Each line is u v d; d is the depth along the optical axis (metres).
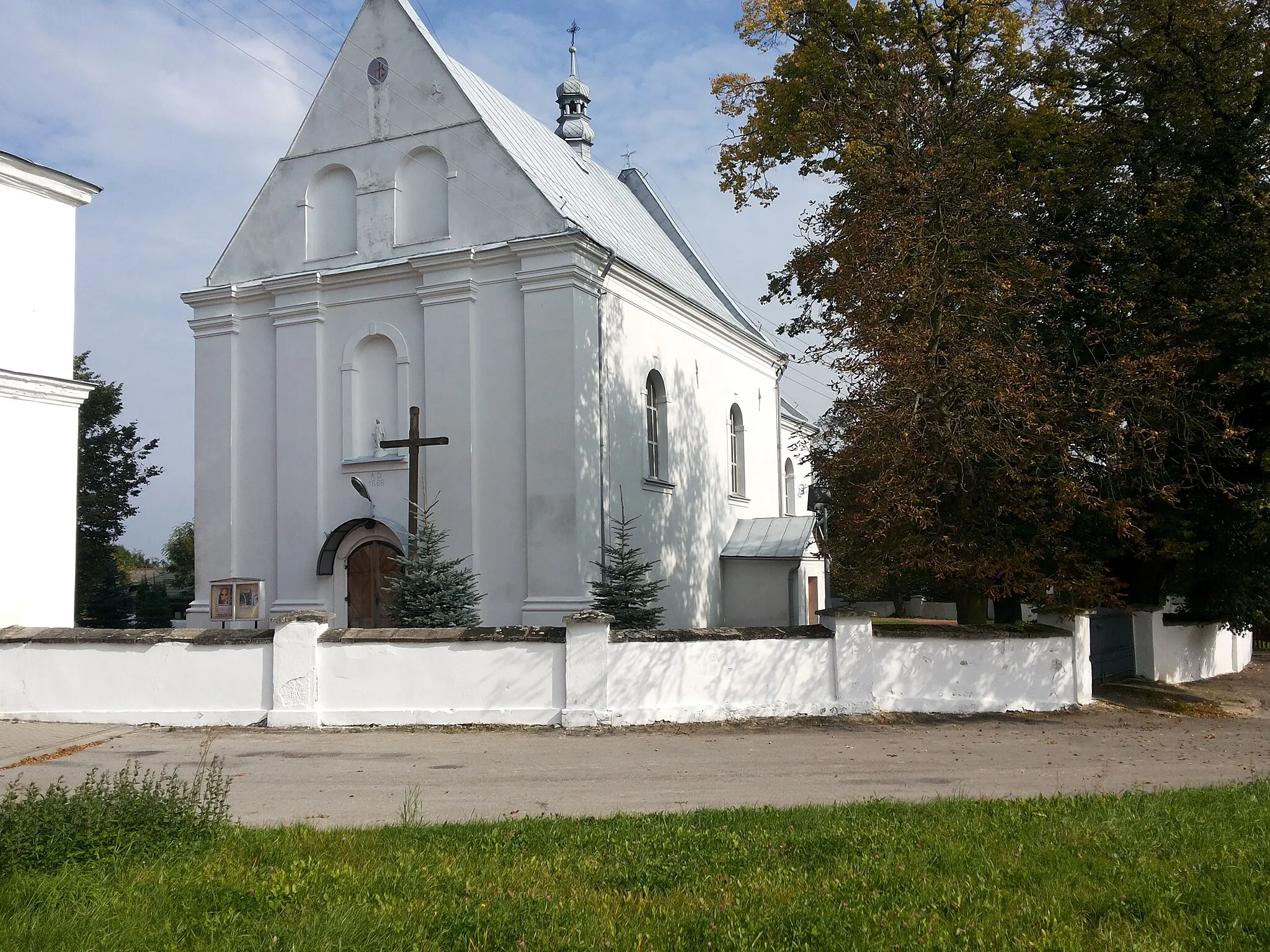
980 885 6.58
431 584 18.16
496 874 6.96
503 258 21.11
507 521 20.73
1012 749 12.70
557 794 10.19
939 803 9.01
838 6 19.95
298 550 22.39
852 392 16.16
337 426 22.42
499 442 20.94
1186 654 21.97
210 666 15.02
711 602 27.67
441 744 13.10
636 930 5.91
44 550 17.81
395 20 22.75
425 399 21.50
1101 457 16.83
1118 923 6.00
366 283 22.41
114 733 14.18
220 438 23.53
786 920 6.00
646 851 7.46
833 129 18.62
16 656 15.62
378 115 22.77
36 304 18.02
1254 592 20.91
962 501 16.39
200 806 8.17
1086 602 16.33
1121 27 18.70
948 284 15.96
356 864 7.20
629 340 23.33
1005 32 19.86
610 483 22.02
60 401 18.17
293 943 5.68
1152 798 9.13
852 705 14.98
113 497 37.91
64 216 18.58
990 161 18.00
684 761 11.89
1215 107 18.05
